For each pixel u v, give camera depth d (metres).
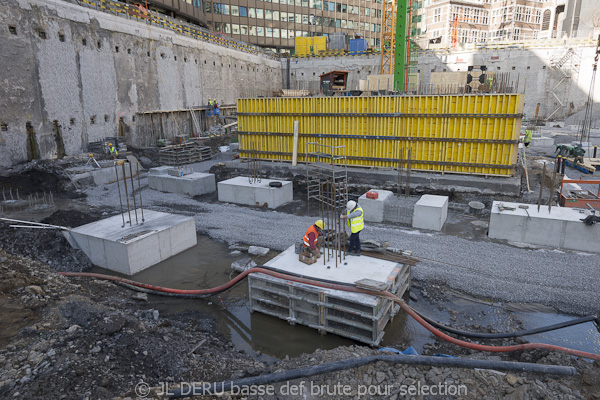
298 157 24.91
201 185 21.88
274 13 71.38
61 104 25.59
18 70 22.73
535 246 13.48
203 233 15.94
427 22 83.94
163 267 13.06
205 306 10.66
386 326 9.41
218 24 67.00
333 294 8.62
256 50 56.94
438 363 6.81
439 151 20.34
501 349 7.70
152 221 14.38
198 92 42.22
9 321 8.03
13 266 10.48
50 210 17.97
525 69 50.56
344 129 22.67
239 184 19.92
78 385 6.32
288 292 9.48
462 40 80.69
